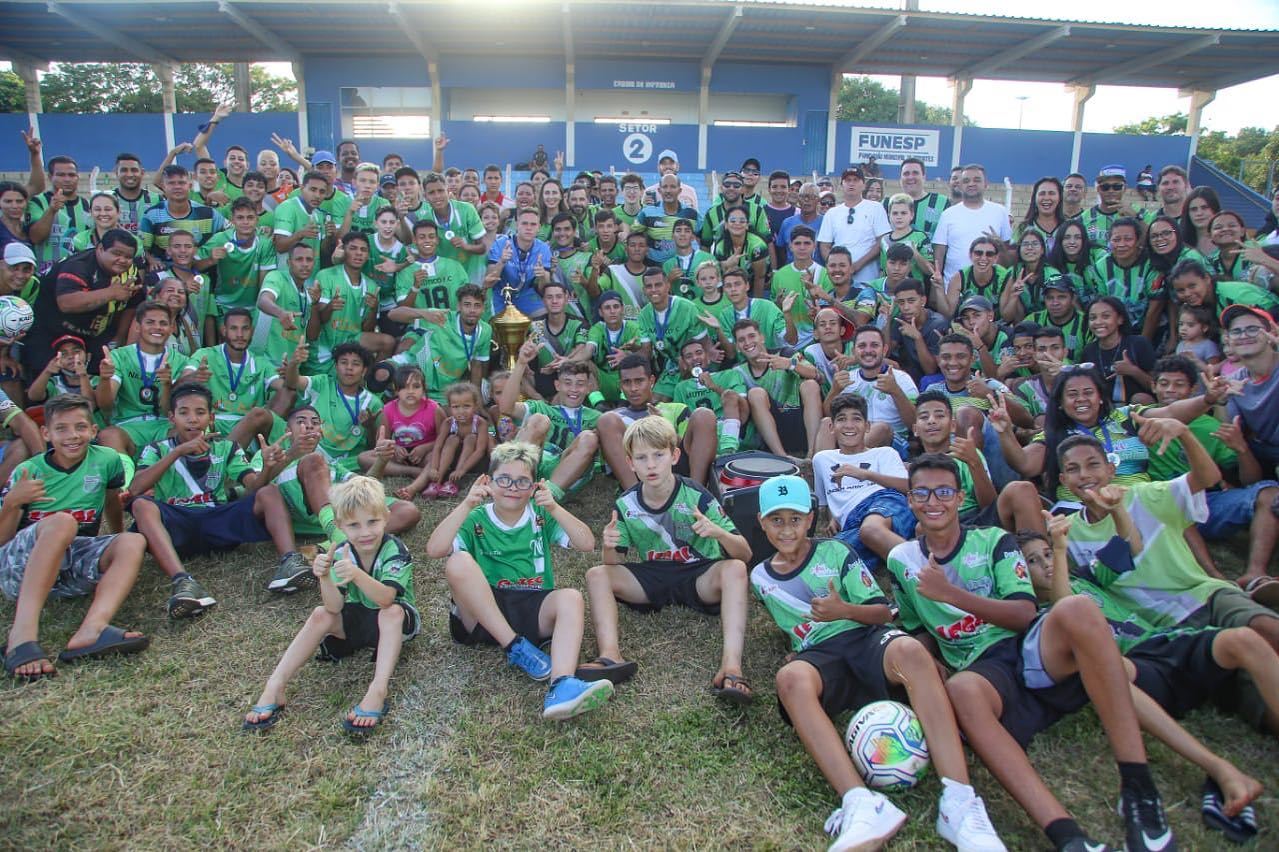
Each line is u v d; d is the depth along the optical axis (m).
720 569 3.84
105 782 2.90
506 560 3.76
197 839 2.66
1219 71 18.95
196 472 4.68
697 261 7.62
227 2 14.96
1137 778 2.57
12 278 5.64
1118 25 16.22
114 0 14.70
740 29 16.91
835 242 8.20
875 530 4.11
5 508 3.82
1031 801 2.59
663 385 6.65
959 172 7.97
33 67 17.53
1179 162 17.91
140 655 3.70
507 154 16.94
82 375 5.11
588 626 4.09
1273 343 4.35
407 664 3.68
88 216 7.57
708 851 2.62
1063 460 3.60
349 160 10.04
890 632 3.11
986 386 5.02
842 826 2.64
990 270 7.07
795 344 6.95
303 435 4.61
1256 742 3.03
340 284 6.71
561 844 2.65
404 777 2.97
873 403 5.76
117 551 3.91
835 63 18.94
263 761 3.03
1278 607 3.76
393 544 3.65
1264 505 4.06
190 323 6.83
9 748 3.04
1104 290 6.52
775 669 3.67
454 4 15.39
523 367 5.72
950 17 15.90
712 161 17.14
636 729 3.23
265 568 4.62
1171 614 3.40
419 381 5.78
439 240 7.64
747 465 4.74
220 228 7.66
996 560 3.24
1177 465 4.61
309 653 3.38
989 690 2.85
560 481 5.24
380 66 18.28
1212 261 6.39
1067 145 17.56
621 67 18.81
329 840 2.67
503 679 3.56
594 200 10.06
